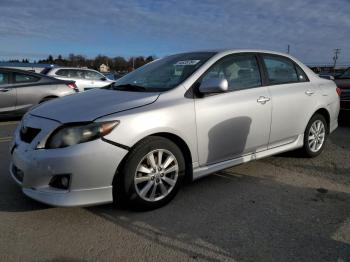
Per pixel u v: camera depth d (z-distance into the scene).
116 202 3.76
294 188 4.31
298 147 5.21
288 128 4.93
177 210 3.67
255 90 4.48
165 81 4.11
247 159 4.50
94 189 3.27
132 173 3.42
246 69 4.53
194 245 3.01
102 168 3.25
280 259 2.82
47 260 2.78
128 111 3.42
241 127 4.27
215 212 3.63
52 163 3.16
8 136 7.31
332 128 5.86
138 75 4.60
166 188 3.75
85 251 2.91
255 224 3.39
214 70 4.18
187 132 3.75
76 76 14.57
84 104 3.59
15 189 4.13
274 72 4.88
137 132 3.38
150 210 3.64
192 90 3.90
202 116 3.87
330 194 4.14
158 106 3.59
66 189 3.22
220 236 3.16
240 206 3.78
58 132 3.25
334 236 3.17
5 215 3.50
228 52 4.44
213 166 4.11
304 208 3.75
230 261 2.79
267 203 3.87
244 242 3.06
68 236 3.13
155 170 3.60
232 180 4.56
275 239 3.12
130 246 2.99
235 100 4.20
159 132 3.55
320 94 5.40
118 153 3.30
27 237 3.11
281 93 4.78
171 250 2.94
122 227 3.30
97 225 3.33
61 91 9.75
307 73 5.41
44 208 3.66
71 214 3.54
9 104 8.97
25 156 3.32
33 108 3.92
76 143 3.19
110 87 4.48
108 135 3.25
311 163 5.31
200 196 4.03
